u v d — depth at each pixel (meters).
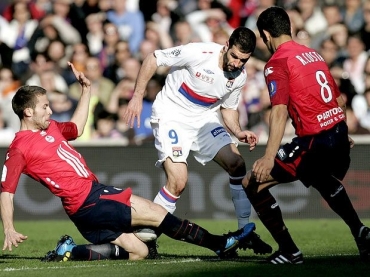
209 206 43.06
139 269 23.00
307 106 23.14
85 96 26.91
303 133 23.38
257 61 51.75
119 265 24.00
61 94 49.41
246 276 21.41
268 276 21.38
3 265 24.86
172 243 32.25
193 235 24.97
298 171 23.53
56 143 24.91
